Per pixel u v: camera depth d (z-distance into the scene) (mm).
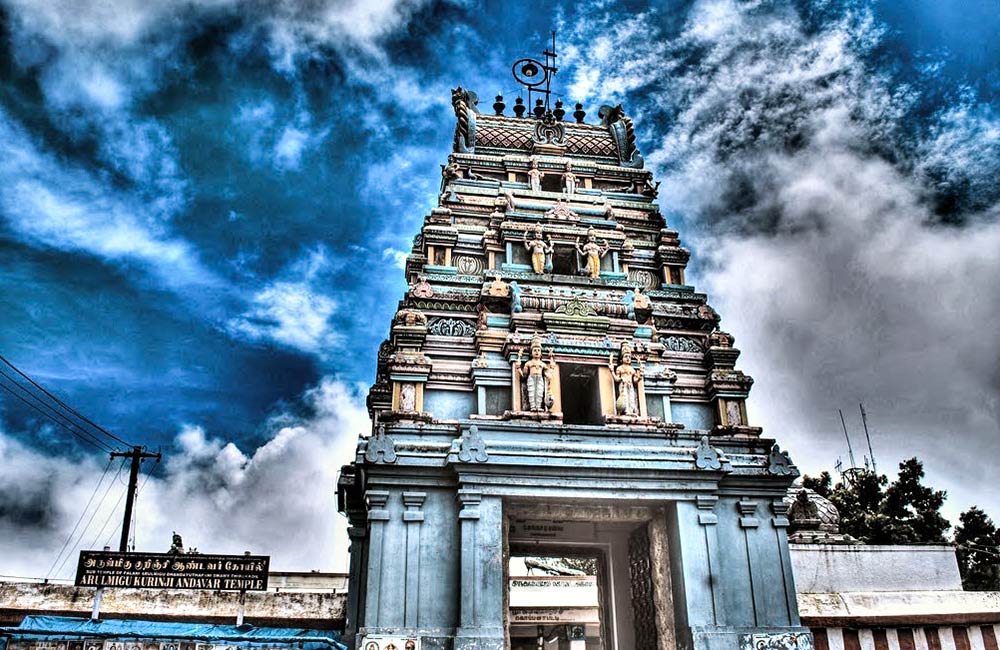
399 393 22922
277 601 23656
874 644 25734
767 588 21031
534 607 39344
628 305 25359
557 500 20797
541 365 23188
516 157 31250
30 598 22891
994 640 26969
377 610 18953
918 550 28203
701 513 21094
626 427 22438
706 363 25922
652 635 21609
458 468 20078
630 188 31672
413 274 27391
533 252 27109
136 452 39906
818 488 49406
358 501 23938
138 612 23031
